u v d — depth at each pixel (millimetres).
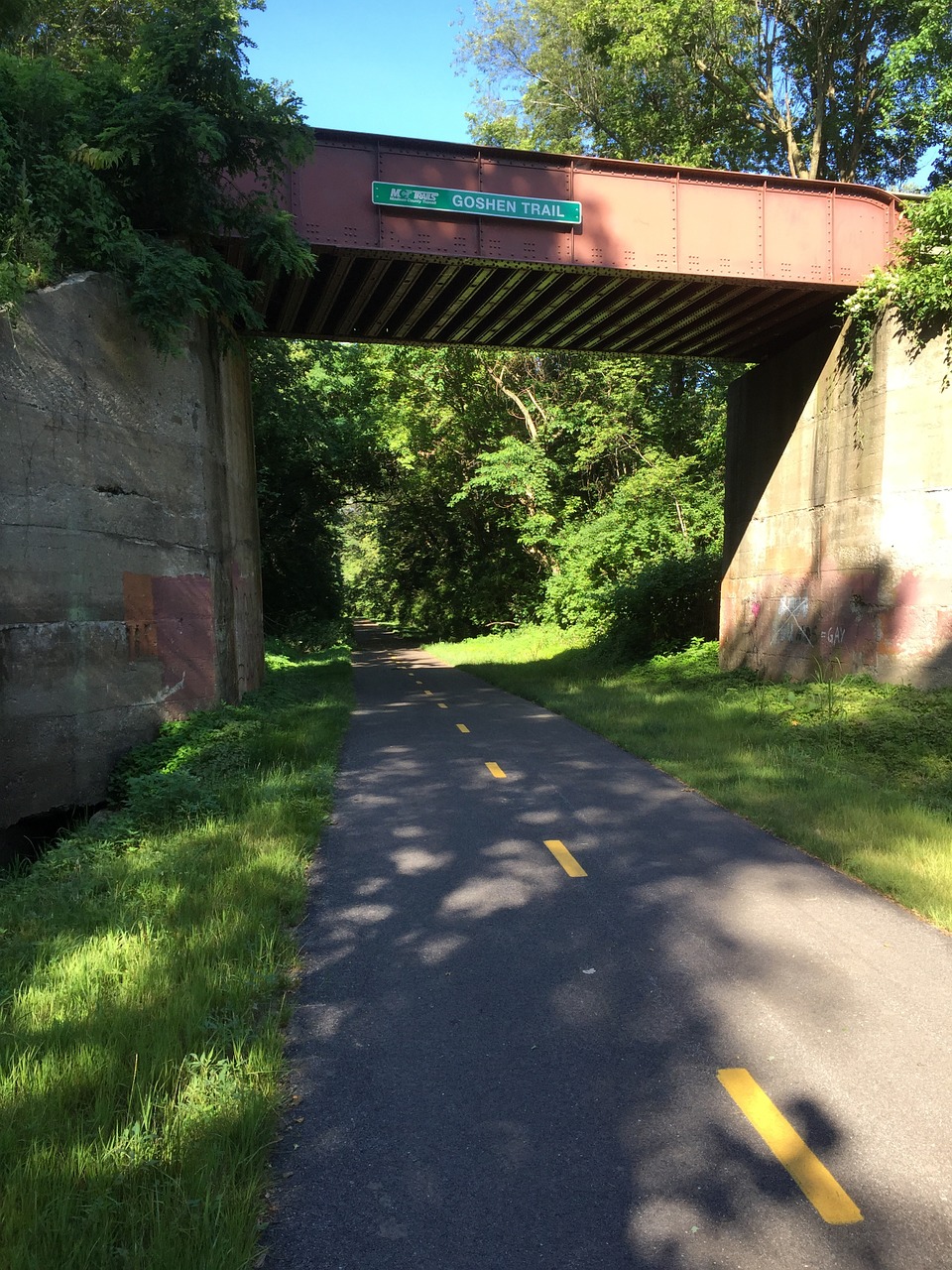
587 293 14578
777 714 12117
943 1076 3355
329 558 44219
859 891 5480
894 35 24109
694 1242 2469
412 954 4555
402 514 44844
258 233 10703
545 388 31953
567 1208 2621
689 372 30625
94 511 9008
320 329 16672
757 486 16984
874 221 14086
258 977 4070
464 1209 2621
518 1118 3098
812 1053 3527
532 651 26750
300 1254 2432
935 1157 2854
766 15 25781
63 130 9141
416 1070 3430
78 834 7090
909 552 12633
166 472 10289
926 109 21281
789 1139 2949
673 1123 3055
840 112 27297
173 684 10281
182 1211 2445
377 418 36531
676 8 22969
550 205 12844
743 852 6332
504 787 8562
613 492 29594
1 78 8781
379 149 12359
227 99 9961
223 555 12164
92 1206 2424
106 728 9117
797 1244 2455
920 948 4594
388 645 45906
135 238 9344
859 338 13531
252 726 10078
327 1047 3613
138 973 3996
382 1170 2814
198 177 10172
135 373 9750
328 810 7602
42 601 8258
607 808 7703
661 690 16281
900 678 12680
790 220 13805
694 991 4102
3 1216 2387
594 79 29562
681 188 13453
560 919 5047
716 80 26547
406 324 16281
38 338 8305
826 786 8070
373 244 12414
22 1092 3012
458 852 6383
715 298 14617
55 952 4344
